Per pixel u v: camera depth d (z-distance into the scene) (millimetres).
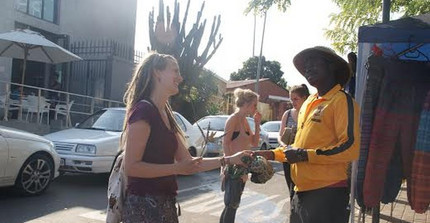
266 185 10141
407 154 4535
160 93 2900
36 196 7477
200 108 20875
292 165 3639
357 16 9062
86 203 7215
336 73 3457
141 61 2963
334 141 3350
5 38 12344
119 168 3092
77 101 18516
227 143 4945
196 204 7684
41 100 13477
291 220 3707
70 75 18906
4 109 12336
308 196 3434
